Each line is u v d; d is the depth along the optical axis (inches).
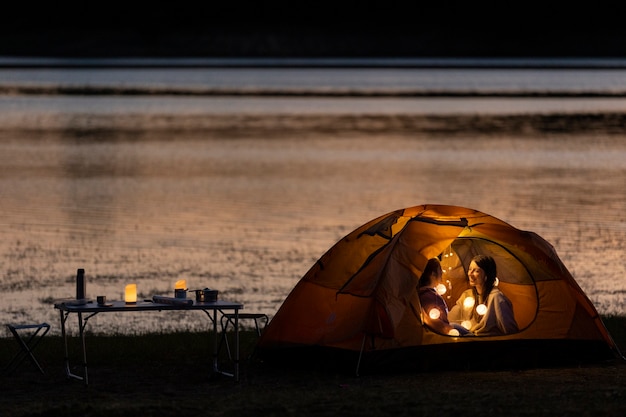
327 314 719.1
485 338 713.0
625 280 1310.3
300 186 2439.7
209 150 3452.3
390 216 744.3
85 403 616.7
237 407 589.0
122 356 764.6
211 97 6791.3
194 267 1395.2
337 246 744.3
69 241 1601.9
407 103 6328.7
